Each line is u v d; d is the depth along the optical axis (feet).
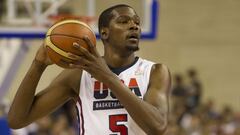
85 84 26.73
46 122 62.85
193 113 80.74
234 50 114.11
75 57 23.81
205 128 74.23
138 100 23.70
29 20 56.85
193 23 112.27
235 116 88.17
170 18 110.93
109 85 23.61
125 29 25.89
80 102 26.76
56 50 24.23
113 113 26.05
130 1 74.74
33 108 27.20
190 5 111.96
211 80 112.78
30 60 91.35
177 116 77.82
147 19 57.41
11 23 56.85
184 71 110.73
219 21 113.60
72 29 24.34
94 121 26.16
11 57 64.90
